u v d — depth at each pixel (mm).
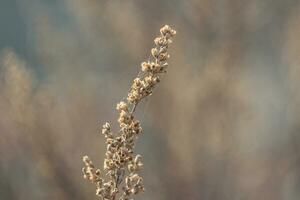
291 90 19000
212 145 17219
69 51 18969
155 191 16719
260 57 20578
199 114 17281
